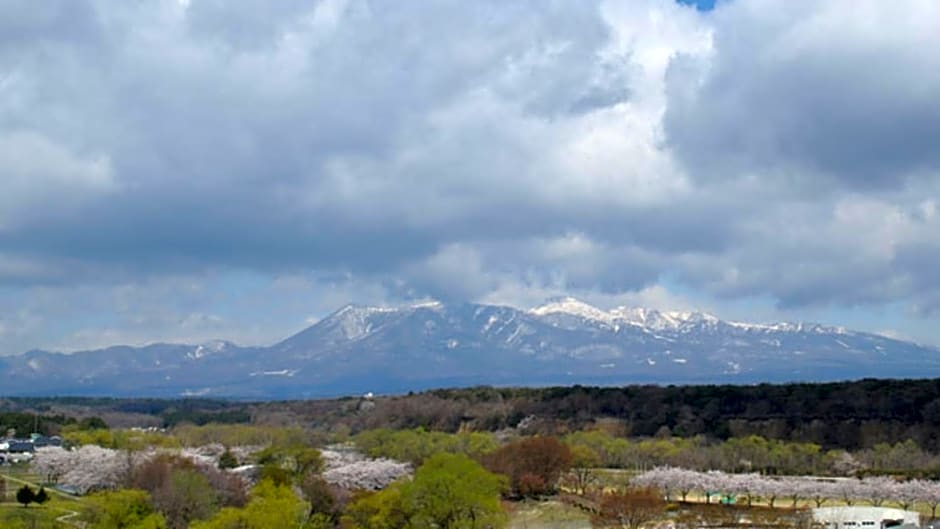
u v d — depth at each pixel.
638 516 168.38
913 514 173.88
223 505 164.88
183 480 163.00
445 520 149.25
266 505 146.88
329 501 173.50
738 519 172.62
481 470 154.38
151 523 144.00
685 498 199.38
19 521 156.50
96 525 145.62
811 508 180.00
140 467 188.25
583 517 179.25
